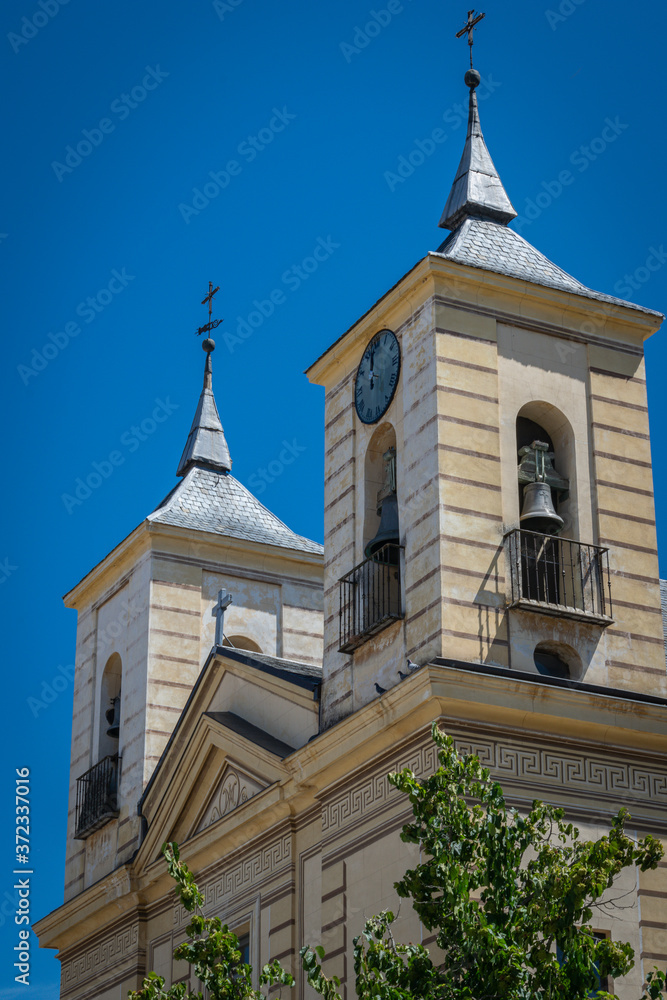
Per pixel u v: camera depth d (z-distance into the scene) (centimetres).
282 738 3628
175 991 2580
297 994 3316
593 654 3197
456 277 3350
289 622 4600
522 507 3288
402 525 3281
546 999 2222
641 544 3347
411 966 2286
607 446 3391
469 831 2327
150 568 4469
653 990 2294
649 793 3108
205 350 5125
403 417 3372
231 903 3656
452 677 2973
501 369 3347
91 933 4306
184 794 3931
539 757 3030
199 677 4000
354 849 3178
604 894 2992
